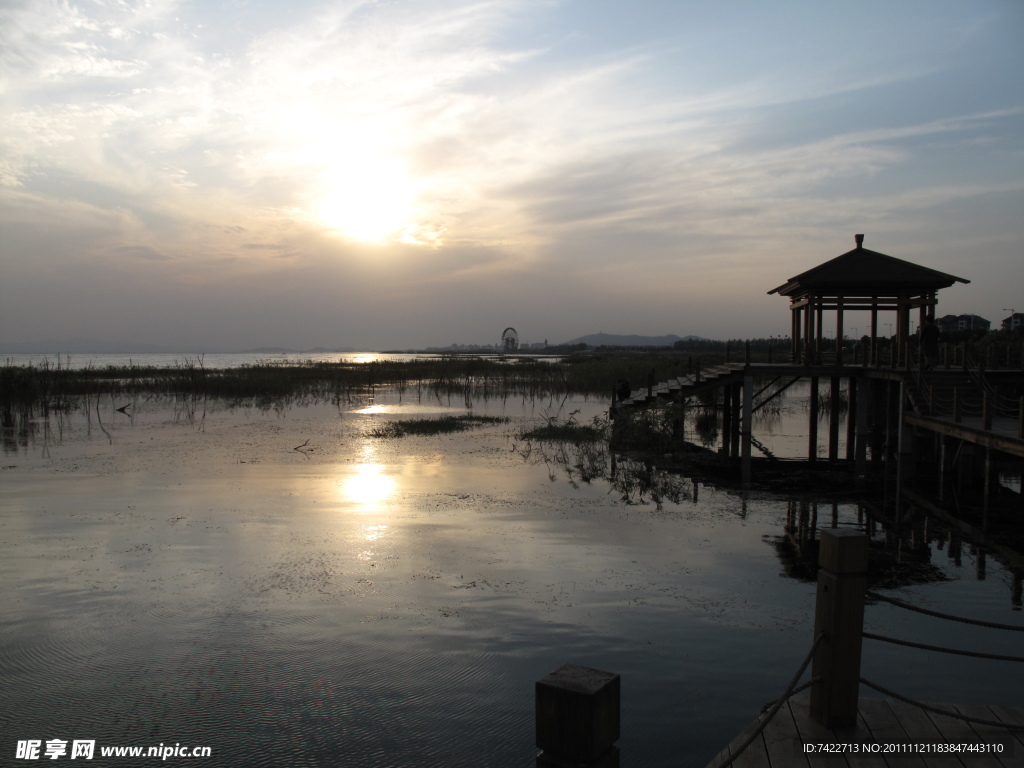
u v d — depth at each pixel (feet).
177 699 19.26
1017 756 13.99
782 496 47.37
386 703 19.04
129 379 125.59
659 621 24.47
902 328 62.39
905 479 48.37
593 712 9.66
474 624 24.11
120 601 26.07
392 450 62.28
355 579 28.50
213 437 69.67
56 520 37.47
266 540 33.94
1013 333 113.39
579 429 71.77
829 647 14.93
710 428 89.66
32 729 17.88
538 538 34.86
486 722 18.13
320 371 153.38
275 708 18.81
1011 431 36.96
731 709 18.72
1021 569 31.30
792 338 73.26
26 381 94.73
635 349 520.83
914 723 15.30
